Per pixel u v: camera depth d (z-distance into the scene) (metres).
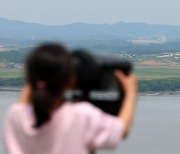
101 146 6.66
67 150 6.63
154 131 137.88
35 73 6.63
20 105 6.93
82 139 6.65
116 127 6.72
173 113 185.62
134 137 125.81
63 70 6.66
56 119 6.67
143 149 110.69
